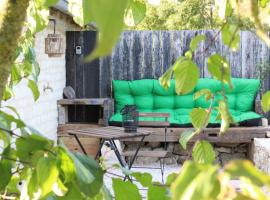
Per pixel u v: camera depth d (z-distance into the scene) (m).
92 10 0.39
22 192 0.87
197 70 0.98
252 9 0.54
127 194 0.97
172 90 7.59
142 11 1.13
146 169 6.77
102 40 0.38
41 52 6.47
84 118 7.83
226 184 0.44
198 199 0.44
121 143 7.21
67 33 7.80
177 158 7.21
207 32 7.52
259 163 6.53
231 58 7.73
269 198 0.47
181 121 7.16
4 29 0.76
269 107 1.20
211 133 6.88
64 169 0.85
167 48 7.82
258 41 7.70
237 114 7.50
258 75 7.73
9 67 0.78
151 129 7.07
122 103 7.69
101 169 0.88
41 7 1.53
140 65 7.87
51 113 7.10
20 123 0.94
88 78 7.89
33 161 0.88
